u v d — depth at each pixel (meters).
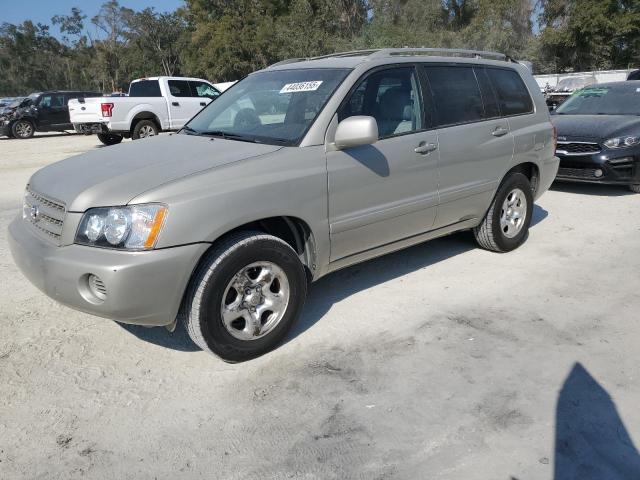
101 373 3.40
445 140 4.53
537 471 2.55
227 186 3.25
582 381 3.25
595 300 4.36
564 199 7.88
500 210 5.28
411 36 36.91
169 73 71.44
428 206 4.47
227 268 3.24
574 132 8.05
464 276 4.91
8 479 2.55
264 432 2.86
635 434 2.79
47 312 4.22
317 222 3.70
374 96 4.12
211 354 3.42
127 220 3.01
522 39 42.25
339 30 41.44
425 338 3.79
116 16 73.12
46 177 3.65
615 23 38.94
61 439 2.82
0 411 3.03
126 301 3.00
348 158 3.83
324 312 4.21
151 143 4.08
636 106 8.59
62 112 21.44
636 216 6.87
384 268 5.13
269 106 4.16
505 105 5.25
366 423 2.91
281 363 3.50
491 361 3.49
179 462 2.65
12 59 85.69
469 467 2.59
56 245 3.21
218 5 48.34
